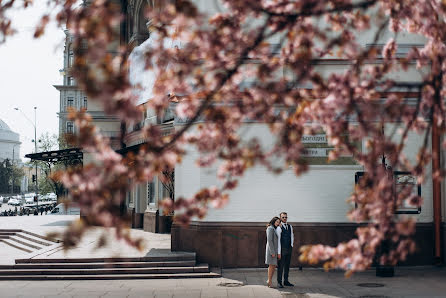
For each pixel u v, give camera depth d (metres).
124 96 3.98
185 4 4.57
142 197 28.17
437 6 6.00
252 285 14.28
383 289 13.34
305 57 5.14
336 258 5.26
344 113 5.45
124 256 16.50
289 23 5.05
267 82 5.12
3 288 14.25
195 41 4.90
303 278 15.37
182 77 4.99
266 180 17.05
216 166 17.00
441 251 17.03
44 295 13.10
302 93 5.33
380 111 5.43
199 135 5.29
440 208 16.97
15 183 146.88
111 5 4.11
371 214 5.35
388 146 5.36
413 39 16.81
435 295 12.43
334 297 12.39
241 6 4.97
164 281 15.16
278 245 13.87
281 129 5.36
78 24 4.07
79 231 3.98
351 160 17.00
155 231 24.69
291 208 17.05
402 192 5.47
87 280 15.55
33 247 22.31
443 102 5.89
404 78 16.41
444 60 5.83
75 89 72.00
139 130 25.80
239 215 17.05
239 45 4.96
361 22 5.72
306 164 5.36
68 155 31.34
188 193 17.22
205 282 14.87
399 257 5.34
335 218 16.98
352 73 5.41
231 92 5.21
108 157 4.36
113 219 4.11
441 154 16.55
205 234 17.00
